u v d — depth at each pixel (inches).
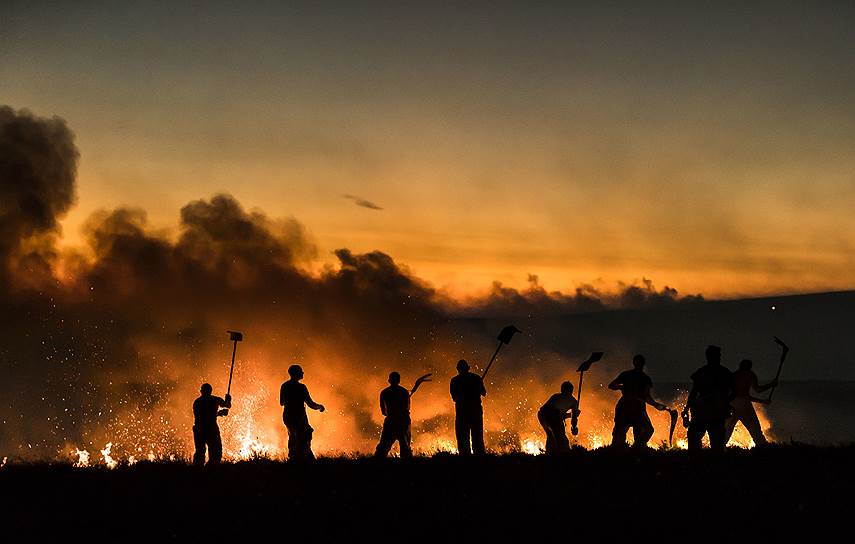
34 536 813.2
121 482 991.6
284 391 1182.3
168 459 1177.4
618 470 965.8
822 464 960.3
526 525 794.2
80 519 856.3
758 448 1072.8
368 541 776.9
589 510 826.2
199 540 794.8
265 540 789.2
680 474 937.5
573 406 1207.6
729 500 840.3
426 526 802.8
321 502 884.6
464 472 982.4
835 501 826.8
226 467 1072.2
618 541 751.7
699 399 1104.2
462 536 776.9
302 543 780.0
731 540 740.0
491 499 870.4
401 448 1188.5
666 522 786.2
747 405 1213.7
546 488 900.6
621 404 1170.6
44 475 1033.5
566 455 1059.9
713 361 1114.7
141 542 796.0
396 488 924.0
